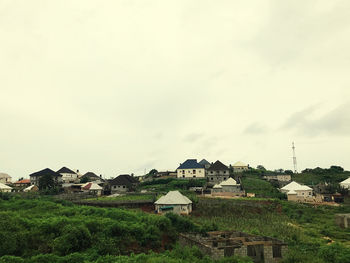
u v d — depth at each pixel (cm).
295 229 3769
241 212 4916
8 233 2619
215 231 3378
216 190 6931
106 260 2347
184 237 3006
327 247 2747
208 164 11569
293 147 12062
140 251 2772
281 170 13562
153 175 10575
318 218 4731
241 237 2877
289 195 6091
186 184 7594
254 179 8694
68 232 2698
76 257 2380
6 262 2203
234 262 2228
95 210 3962
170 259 2378
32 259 2309
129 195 6362
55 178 9938
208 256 2403
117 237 2866
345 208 5356
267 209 5125
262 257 2508
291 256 2477
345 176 9969
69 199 5850
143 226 3172
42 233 2797
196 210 5009
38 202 4522
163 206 4797
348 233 3741
